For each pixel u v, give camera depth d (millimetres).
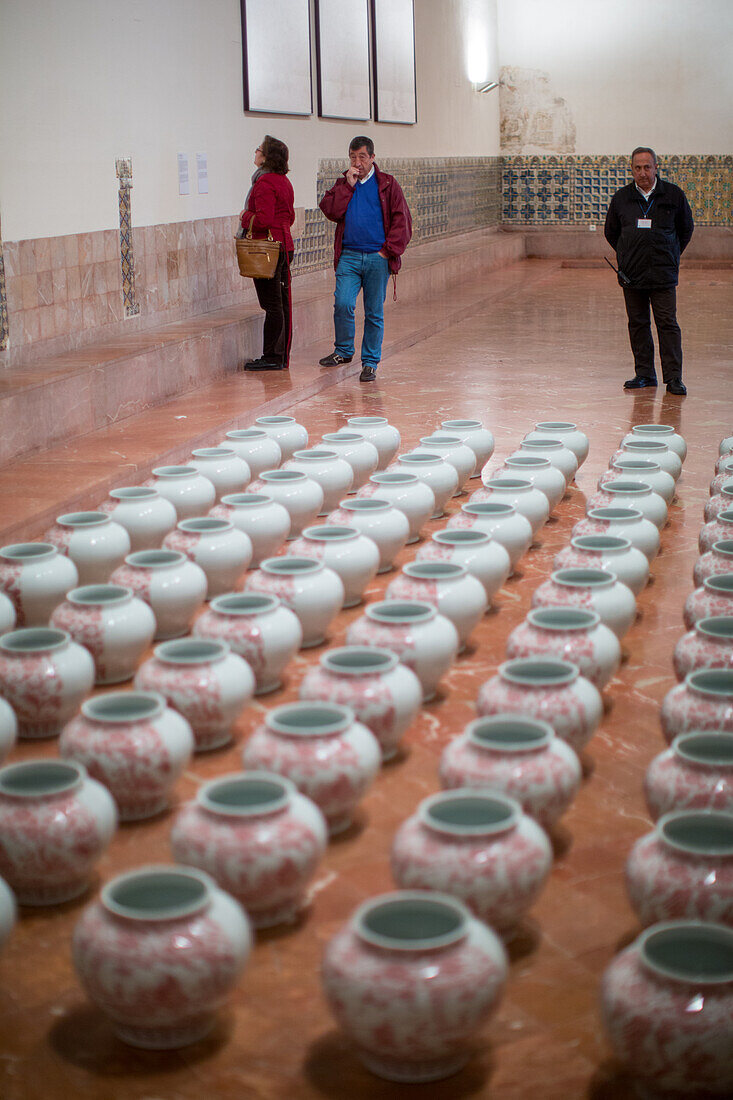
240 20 9234
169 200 8125
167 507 4191
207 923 1829
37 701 2895
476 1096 1776
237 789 2191
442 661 3008
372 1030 1700
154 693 2576
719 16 17000
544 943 2135
